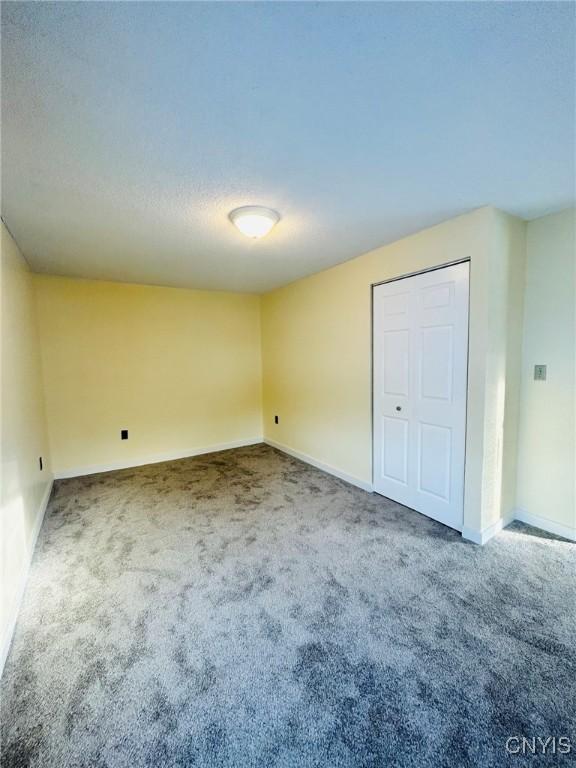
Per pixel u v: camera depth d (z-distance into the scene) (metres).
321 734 1.20
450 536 2.45
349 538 2.45
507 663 1.45
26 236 2.48
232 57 1.05
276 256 3.11
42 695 1.34
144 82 1.13
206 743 1.17
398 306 2.83
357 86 1.18
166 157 1.57
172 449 4.50
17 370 2.38
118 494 3.33
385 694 1.33
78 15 0.91
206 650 1.54
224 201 2.01
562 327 2.34
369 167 1.70
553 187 1.94
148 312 4.25
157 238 2.58
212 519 2.79
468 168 1.73
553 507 2.46
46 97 1.18
